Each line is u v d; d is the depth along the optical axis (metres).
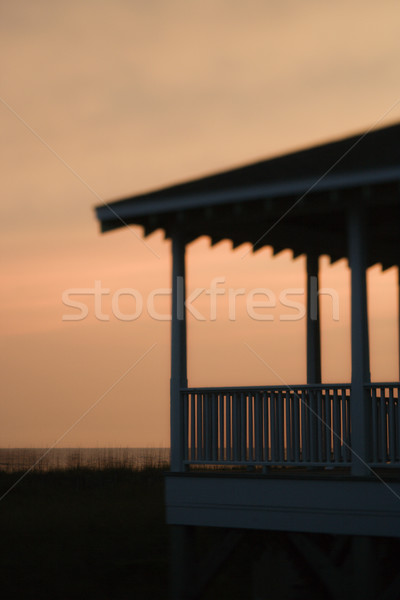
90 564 20.28
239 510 9.64
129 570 19.66
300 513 9.20
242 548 19.33
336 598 9.59
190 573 10.00
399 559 10.56
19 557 21.08
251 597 15.41
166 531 25.62
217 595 15.74
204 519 9.88
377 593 9.02
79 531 25.33
